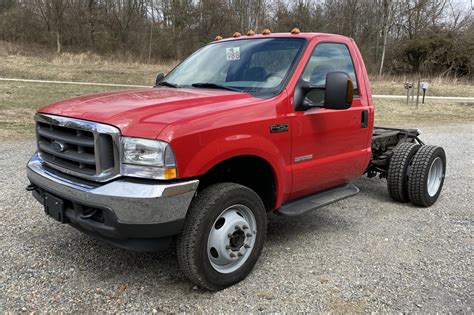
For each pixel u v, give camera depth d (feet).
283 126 12.99
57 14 140.26
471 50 130.31
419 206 19.84
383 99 74.43
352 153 16.06
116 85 78.28
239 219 12.07
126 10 143.84
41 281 12.19
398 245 15.44
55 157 12.15
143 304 11.28
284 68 13.91
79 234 15.35
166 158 10.34
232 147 11.56
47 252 13.93
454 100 77.61
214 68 15.34
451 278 13.09
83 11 143.54
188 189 10.71
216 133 11.20
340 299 11.76
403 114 59.82
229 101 12.34
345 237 16.07
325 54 15.15
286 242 15.49
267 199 13.65
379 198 21.26
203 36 143.64
